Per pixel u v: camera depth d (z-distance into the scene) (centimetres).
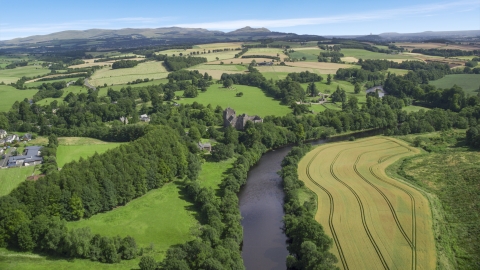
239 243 10762
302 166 16738
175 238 10925
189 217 12206
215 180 15450
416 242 10181
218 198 13488
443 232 10806
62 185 11794
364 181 14675
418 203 12506
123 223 11738
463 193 13188
